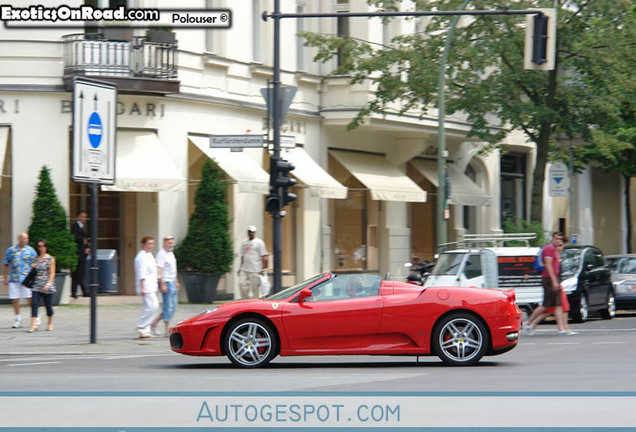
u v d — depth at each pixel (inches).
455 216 1750.7
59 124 1133.1
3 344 830.5
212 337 649.6
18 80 1117.7
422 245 1679.4
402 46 1339.8
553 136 1460.4
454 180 1694.1
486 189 1813.5
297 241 1393.9
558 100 1344.7
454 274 1024.9
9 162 1121.4
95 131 817.5
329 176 1375.5
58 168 1133.7
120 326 964.6
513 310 650.8
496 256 1032.2
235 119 1293.1
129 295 1203.9
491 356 721.0
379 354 642.8
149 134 1177.4
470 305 643.5
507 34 1286.9
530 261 1039.0
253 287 1173.1
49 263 922.1
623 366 638.5
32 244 1106.1
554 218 2026.3
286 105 940.0
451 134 1600.6
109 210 1193.4
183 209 1218.6
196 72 1224.2
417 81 1294.3
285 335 643.5
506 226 1363.2
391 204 1562.5
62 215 1115.9
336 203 1477.6
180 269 1198.3
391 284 656.4
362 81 1341.0
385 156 1557.6
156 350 799.7
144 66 1146.0
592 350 765.3
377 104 1349.7
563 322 931.3
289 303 650.2
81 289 1190.9
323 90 1427.2
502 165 1894.7
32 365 688.4
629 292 1251.8
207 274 1184.2
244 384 550.6
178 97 1197.1
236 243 1285.7
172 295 894.4
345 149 1470.2
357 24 1422.2
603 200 2193.7
